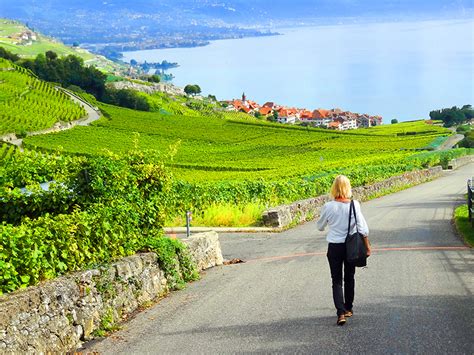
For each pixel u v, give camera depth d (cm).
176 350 794
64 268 921
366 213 2767
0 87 15538
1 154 9031
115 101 18775
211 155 11044
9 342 707
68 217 980
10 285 809
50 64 19688
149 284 1104
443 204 3020
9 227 867
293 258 1545
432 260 1412
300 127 15900
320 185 3653
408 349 750
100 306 921
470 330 822
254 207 2664
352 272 900
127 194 1159
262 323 897
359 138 13950
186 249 1307
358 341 788
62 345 809
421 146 12100
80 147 10956
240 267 1439
